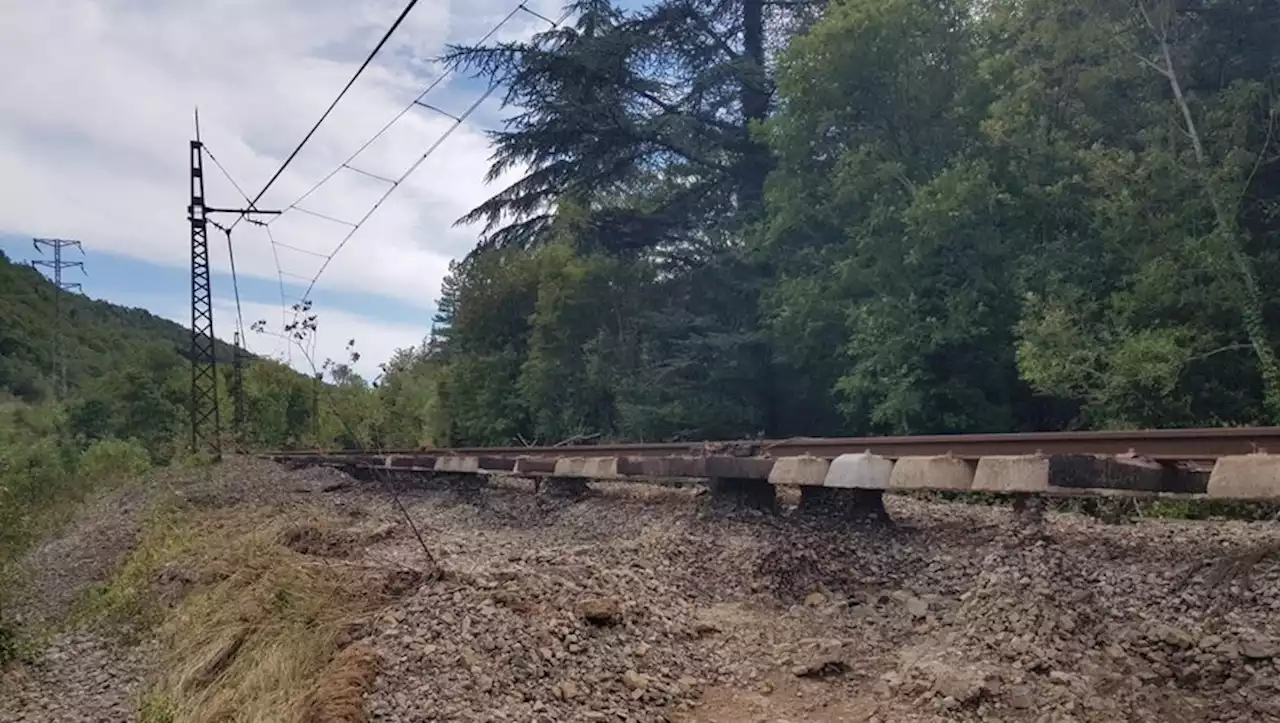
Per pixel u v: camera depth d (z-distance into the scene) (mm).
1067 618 5234
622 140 21922
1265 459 5031
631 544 7891
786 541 7527
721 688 5164
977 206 13758
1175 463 5641
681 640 5727
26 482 21203
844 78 15891
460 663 4941
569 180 22891
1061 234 14219
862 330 14805
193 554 10664
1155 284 12148
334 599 6613
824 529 7902
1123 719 4309
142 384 37125
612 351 21469
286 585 7246
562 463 11547
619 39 20891
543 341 22969
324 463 19266
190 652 6949
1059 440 6773
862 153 15305
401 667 4941
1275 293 11984
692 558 7422
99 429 36719
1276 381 11375
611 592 6141
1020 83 14188
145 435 34969
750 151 21469
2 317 71750
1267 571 5812
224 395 29891
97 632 9344
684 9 22109
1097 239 13656
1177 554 6500
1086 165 13211
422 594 6051
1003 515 8102
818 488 8648
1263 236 12562
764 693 5074
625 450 11344
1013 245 14320
